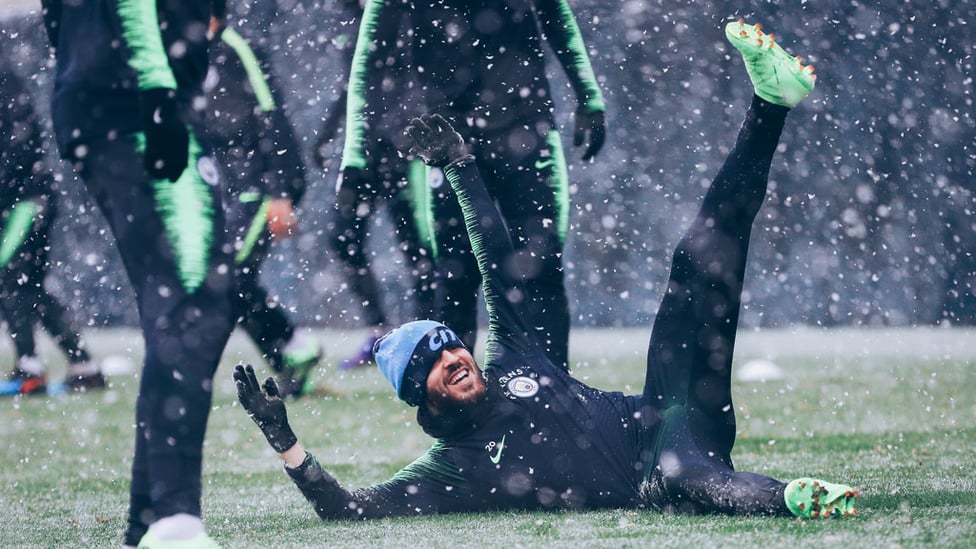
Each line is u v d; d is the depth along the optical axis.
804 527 8.76
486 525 9.73
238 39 21.59
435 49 14.55
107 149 8.67
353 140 15.12
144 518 8.75
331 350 37.69
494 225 11.05
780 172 42.44
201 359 8.52
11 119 24.02
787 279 43.16
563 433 10.31
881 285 42.53
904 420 18.23
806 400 21.55
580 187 44.28
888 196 42.06
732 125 44.22
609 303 45.62
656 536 8.76
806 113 41.97
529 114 14.31
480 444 10.35
